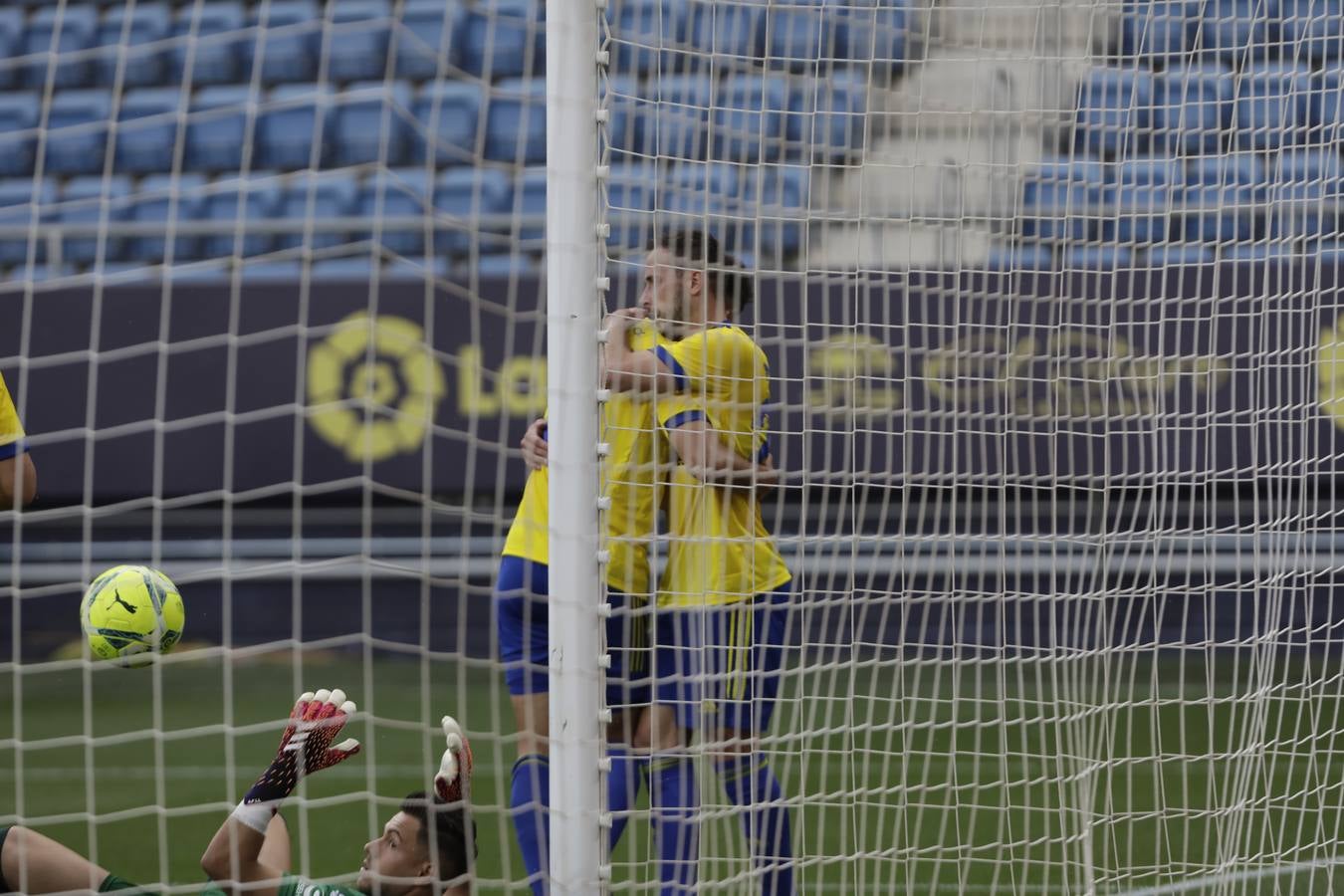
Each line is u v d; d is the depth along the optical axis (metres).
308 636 31.78
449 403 31.17
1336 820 14.76
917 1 16.50
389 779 20.86
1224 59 21.44
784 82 13.90
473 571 31.36
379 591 31.69
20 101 40.41
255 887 11.06
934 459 23.31
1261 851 14.12
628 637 12.86
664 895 12.16
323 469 31.39
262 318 31.45
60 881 11.29
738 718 12.27
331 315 31.42
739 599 12.65
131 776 21.41
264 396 31.38
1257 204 16.31
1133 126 15.81
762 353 13.26
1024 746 13.38
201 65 40.19
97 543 31.59
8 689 28.78
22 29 41.03
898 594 15.38
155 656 12.80
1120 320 22.55
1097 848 15.48
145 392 31.39
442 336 31.19
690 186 13.96
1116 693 14.16
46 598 31.45
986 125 16.39
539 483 13.18
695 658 12.47
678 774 12.27
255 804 11.12
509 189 36.50
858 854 12.59
